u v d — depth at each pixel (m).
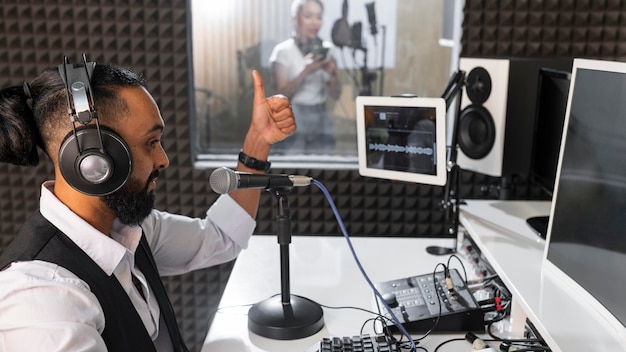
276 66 2.75
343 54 2.76
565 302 1.32
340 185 2.50
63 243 1.13
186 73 2.43
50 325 1.00
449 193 1.93
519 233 1.77
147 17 2.38
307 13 2.70
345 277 1.74
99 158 1.06
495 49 2.38
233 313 1.54
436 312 1.43
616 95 1.19
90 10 2.38
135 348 1.16
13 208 2.53
